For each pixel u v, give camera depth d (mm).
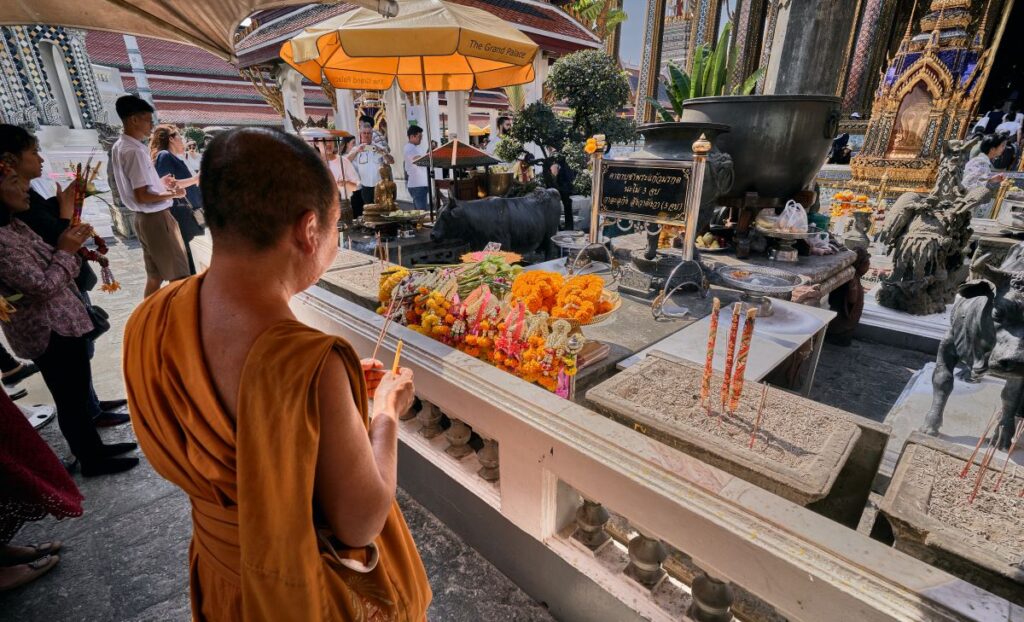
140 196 4016
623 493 1233
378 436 909
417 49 3439
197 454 737
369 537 797
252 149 683
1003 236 4527
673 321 2680
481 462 1834
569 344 1738
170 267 4320
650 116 13695
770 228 3512
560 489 1562
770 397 1533
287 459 666
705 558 1106
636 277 3121
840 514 1540
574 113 8133
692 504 1085
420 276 2279
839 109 3424
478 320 1981
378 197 5113
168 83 25234
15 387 3449
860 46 10164
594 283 2129
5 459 1750
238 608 812
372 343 2062
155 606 1846
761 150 3381
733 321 1351
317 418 677
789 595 973
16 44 9555
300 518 693
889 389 3406
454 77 5473
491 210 5340
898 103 7445
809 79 4734
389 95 10984
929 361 3832
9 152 2004
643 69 13688
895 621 829
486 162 6391
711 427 1379
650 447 1235
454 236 5113
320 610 760
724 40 4863
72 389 2387
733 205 3738
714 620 1286
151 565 2025
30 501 1831
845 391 3389
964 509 1057
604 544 1570
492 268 2580
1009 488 1114
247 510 687
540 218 5773
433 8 3562
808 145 3404
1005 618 773
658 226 3195
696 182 2807
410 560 1063
